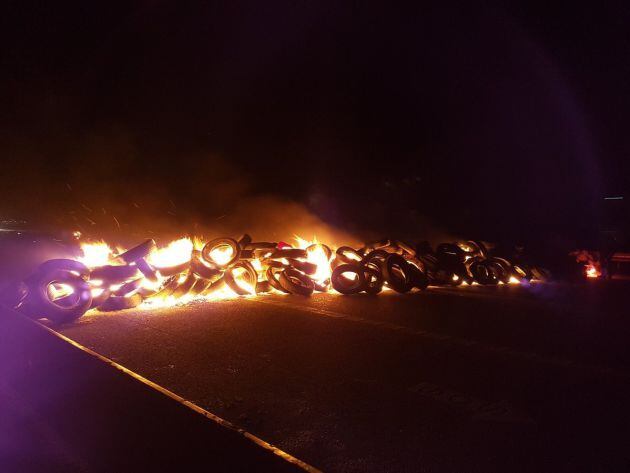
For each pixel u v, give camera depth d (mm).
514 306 9852
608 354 6441
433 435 4113
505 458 3742
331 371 5656
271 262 10836
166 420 3156
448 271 12875
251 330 7469
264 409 4605
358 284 10867
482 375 5594
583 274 15961
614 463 3674
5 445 3896
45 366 4477
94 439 3721
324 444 3953
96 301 8641
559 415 4527
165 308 9156
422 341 6980
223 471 2811
